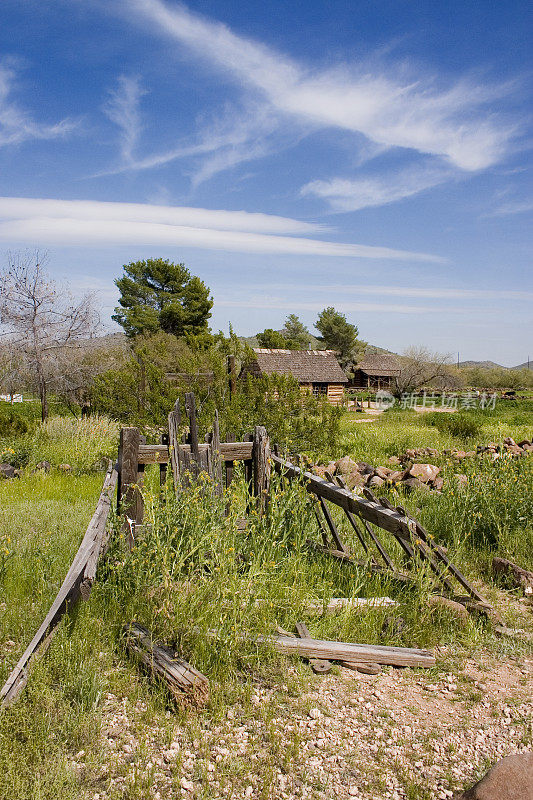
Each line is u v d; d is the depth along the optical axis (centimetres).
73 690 319
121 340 2916
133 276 5134
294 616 429
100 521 426
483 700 346
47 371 2098
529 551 600
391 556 573
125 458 511
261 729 306
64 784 256
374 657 384
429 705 340
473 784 270
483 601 470
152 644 358
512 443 1501
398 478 981
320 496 573
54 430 1370
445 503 710
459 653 408
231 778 268
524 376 6856
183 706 315
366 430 1961
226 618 377
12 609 412
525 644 423
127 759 278
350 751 292
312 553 539
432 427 2178
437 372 5316
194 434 572
